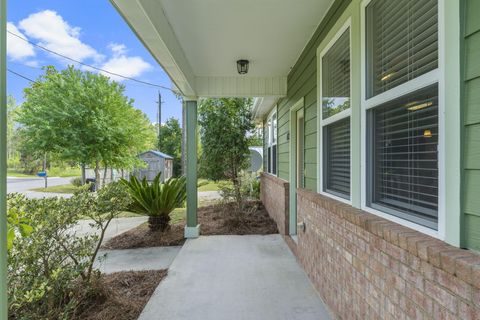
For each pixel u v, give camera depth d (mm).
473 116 1095
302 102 3889
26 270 1965
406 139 1595
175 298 2777
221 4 2691
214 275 3324
